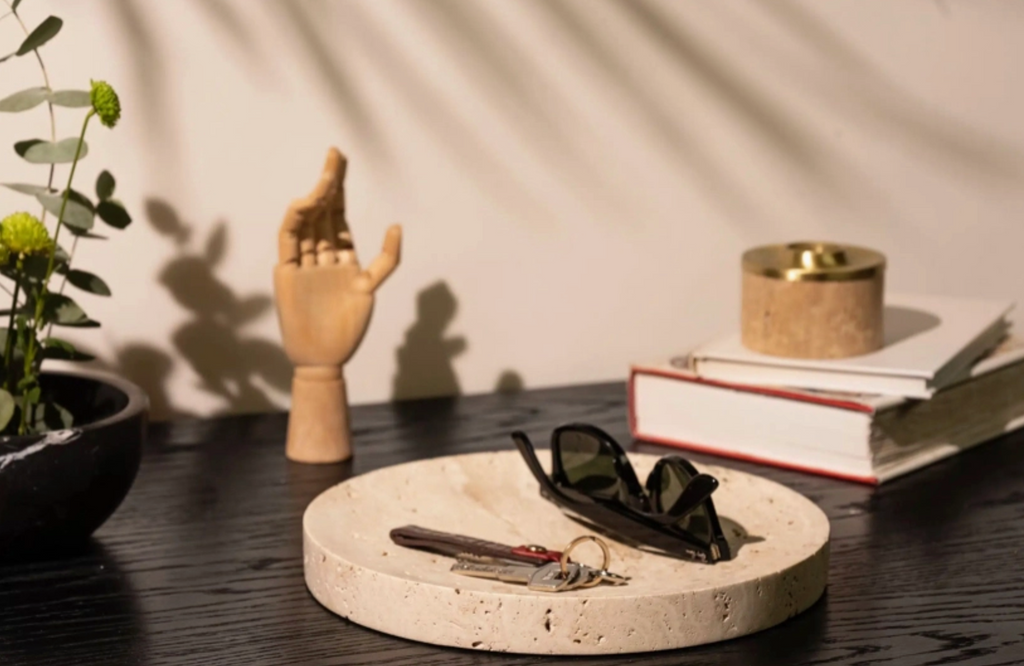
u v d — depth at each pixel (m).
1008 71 2.25
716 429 1.90
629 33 2.08
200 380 1.99
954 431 1.91
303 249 1.85
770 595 1.56
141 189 1.94
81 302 1.94
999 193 2.27
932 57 2.21
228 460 1.87
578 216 2.10
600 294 2.12
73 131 1.91
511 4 2.04
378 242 2.03
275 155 1.98
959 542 1.71
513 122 2.06
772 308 1.87
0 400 1.63
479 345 2.08
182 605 1.60
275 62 1.96
